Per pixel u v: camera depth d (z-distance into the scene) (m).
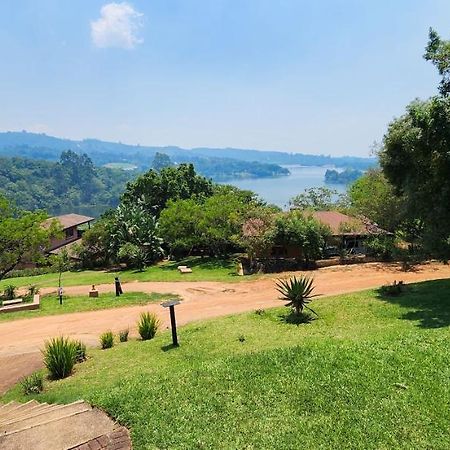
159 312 20.09
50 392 10.46
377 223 32.59
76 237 59.03
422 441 6.89
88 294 25.36
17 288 28.97
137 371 11.02
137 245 40.62
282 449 6.87
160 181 53.44
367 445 6.86
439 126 15.66
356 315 15.24
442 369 9.17
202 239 36.53
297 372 9.29
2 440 7.23
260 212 32.19
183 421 7.74
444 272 26.14
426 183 17.38
